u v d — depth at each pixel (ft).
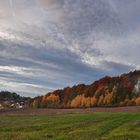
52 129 141.38
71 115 255.09
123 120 189.98
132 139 107.34
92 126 154.51
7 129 141.69
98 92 654.12
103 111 346.74
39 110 358.23
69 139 103.14
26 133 123.44
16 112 316.60
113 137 111.86
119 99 615.57
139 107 403.54
